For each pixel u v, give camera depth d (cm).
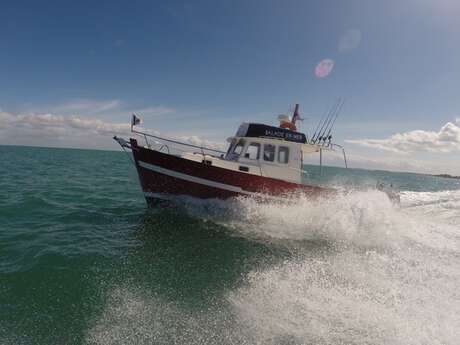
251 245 688
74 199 1132
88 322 373
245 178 917
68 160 3812
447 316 399
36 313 388
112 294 443
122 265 549
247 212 922
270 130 988
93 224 809
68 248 614
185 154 1033
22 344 332
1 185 1356
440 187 3506
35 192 1222
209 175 916
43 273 496
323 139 1061
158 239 703
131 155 1041
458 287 491
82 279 485
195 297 441
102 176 2027
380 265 580
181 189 942
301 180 1008
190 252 629
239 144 1036
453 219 1039
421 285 493
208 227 809
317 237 763
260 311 404
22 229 729
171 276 512
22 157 3891
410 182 4394
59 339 341
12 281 466
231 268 555
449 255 652
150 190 964
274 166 986
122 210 984
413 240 754
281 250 664
